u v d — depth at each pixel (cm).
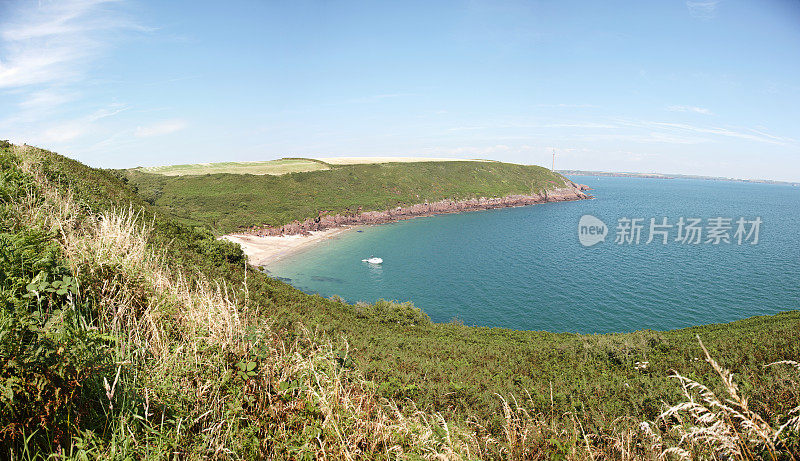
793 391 427
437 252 7025
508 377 1170
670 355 1431
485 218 11088
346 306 2944
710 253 6869
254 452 324
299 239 7762
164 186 9275
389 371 862
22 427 260
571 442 404
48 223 613
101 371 312
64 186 1173
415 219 10675
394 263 6253
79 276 440
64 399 283
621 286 4972
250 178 10256
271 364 434
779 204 17762
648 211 12825
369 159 16575
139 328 423
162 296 509
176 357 389
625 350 1489
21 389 257
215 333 444
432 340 1852
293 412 378
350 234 8481
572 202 15725
